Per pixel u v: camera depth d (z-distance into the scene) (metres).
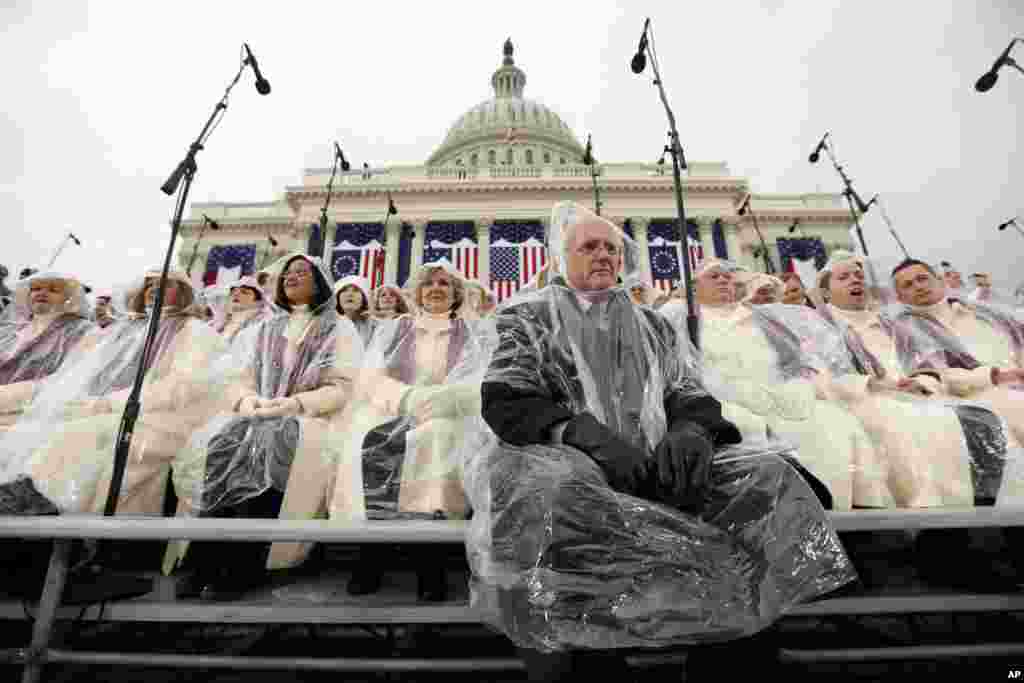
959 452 2.11
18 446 2.26
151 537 1.57
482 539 1.29
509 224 24.19
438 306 3.24
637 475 1.21
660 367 1.68
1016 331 3.18
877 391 2.65
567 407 1.58
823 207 24.89
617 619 1.12
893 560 2.39
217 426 2.35
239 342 2.92
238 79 3.94
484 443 1.63
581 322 1.73
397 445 2.29
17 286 3.48
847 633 2.25
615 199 24.59
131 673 1.94
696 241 23.86
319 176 26.00
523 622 1.14
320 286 3.01
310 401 2.56
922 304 3.18
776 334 2.95
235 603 1.77
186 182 3.42
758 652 1.18
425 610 1.72
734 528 1.28
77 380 2.66
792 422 2.41
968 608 1.77
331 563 2.55
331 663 1.75
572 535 1.16
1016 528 2.03
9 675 1.78
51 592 1.66
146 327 2.96
